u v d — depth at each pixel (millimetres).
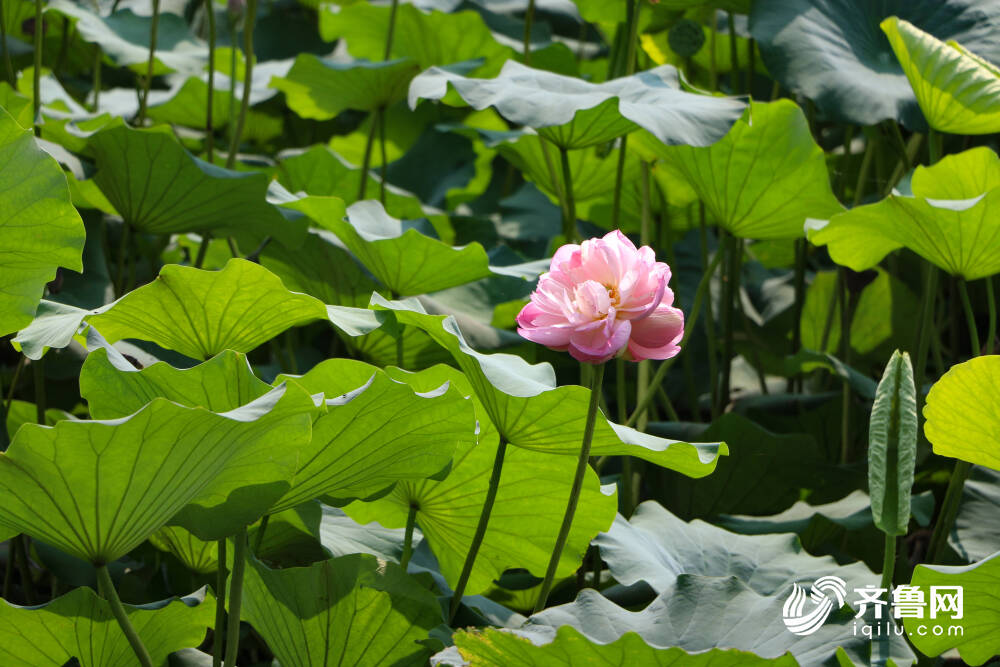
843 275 6605
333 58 10234
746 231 5879
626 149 6387
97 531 4836
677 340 4926
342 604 5090
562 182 6391
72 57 9188
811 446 5895
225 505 4910
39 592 5863
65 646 5133
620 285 4898
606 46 10711
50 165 5184
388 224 5859
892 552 5008
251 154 8656
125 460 4770
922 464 5957
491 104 5523
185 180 5695
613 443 5133
